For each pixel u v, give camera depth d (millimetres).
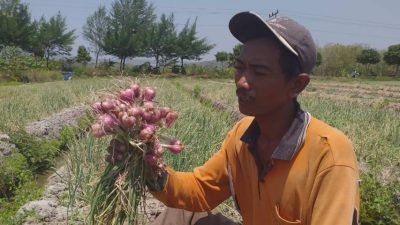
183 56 65750
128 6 65875
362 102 20906
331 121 10961
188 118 8016
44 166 8438
